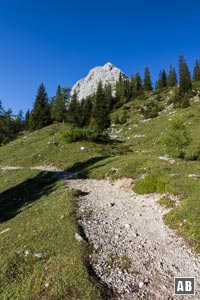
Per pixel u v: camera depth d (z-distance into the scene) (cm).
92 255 1081
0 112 9919
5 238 1508
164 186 1889
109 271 988
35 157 4456
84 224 1408
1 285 993
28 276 1018
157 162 2597
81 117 7762
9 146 6109
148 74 14538
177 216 1405
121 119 9394
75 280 905
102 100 7725
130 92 13688
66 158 3997
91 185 2436
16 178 3369
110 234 1307
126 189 2164
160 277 977
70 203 1723
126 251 1144
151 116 8769
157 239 1268
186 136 3172
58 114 9194
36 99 8675
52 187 2539
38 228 1454
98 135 5312
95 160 3522
